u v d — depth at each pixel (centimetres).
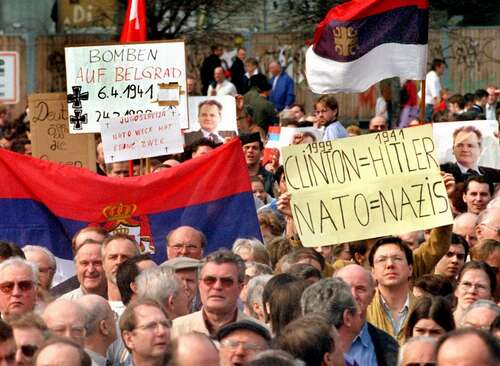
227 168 2450
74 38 7512
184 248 2211
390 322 2092
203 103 3403
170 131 2633
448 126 3133
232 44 7025
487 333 1391
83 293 2198
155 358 1675
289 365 1362
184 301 1923
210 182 2445
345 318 1753
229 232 2445
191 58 7006
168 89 2688
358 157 2361
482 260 2194
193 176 2448
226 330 1596
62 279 2459
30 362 1609
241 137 3100
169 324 1689
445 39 7238
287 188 2361
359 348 1877
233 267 1877
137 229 2445
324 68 2736
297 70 7062
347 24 2714
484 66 7275
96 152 3309
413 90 5828
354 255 2388
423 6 2709
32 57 7588
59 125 2981
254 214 2448
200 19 7012
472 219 2525
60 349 1507
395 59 2722
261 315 1944
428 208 2344
